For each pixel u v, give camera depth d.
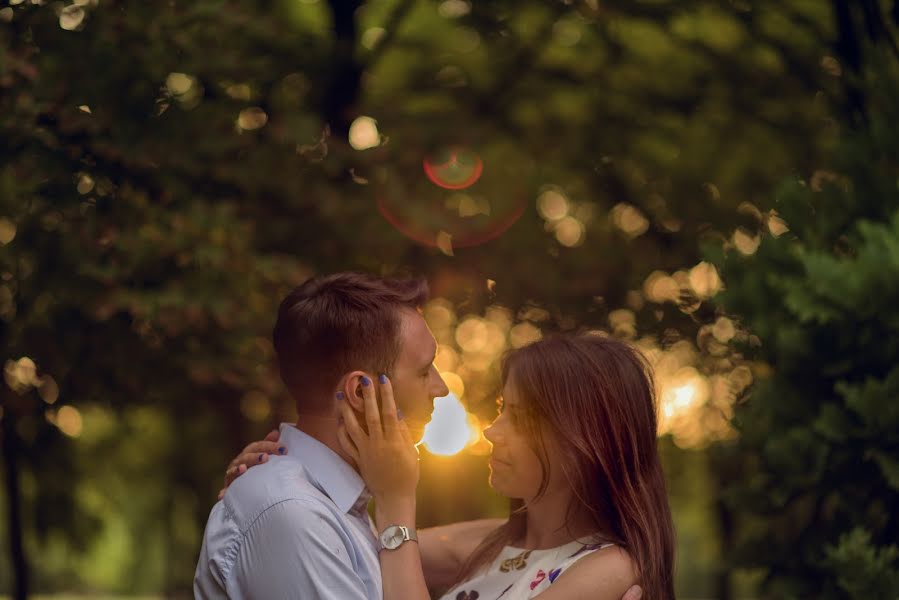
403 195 7.09
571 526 2.73
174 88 6.04
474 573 2.91
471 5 8.66
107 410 6.84
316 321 2.71
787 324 4.54
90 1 5.64
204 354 5.89
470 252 7.95
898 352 4.34
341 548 2.53
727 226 8.80
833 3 5.35
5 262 5.47
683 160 9.19
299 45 7.65
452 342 8.43
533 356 2.78
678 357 8.98
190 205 5.71
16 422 7.04
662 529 2.74
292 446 2.73
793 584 4.55
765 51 8.84
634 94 9.05
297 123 6.56
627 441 2.73
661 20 8.48
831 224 4.74
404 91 9.05
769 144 9.03
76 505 9.27
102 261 5.48
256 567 2.50
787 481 4.38
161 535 15.65
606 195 9.11
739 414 4.61
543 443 2.74
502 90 9.01
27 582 7.68
